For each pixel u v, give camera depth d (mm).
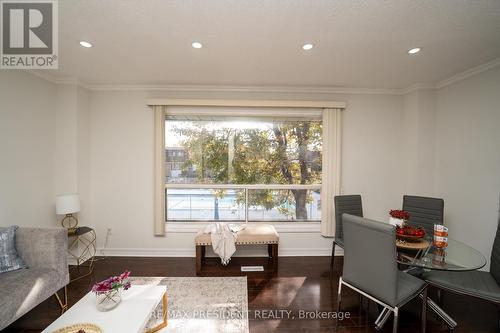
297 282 2396
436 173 2914
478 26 1667
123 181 3035
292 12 1522
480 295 1521
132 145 3027
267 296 2137
